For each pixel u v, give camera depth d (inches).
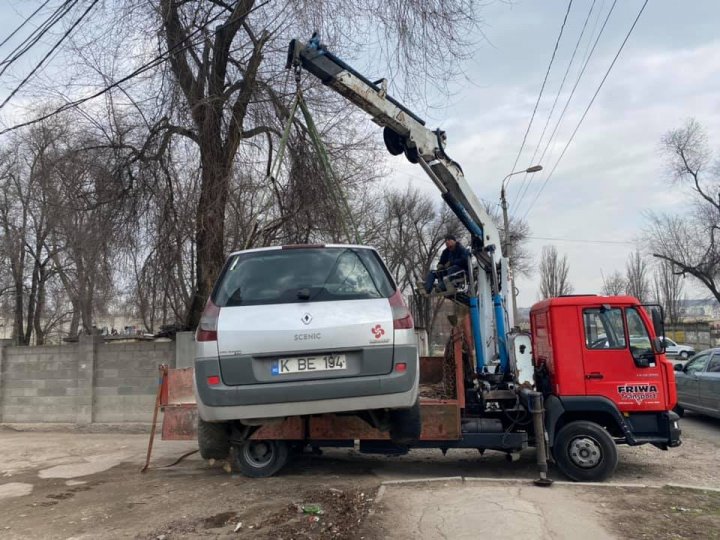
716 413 438.9
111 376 465.7
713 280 1619.1
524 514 192.7
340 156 464.4
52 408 474.6
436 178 327.6
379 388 166.9
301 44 298.7
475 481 243.1
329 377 167.2
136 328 911.7
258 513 199.6
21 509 224.2
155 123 416.5
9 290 1029.2
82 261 501.4
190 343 437.7
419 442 277.4
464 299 331.0
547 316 290.0
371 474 275.0
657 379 271.3
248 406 165.8
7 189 926.4
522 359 285.3
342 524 184.9
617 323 279.1
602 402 273.1
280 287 178.7
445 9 379.9
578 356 278.5
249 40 424.2
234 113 422.6
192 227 416.5
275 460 264.2
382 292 179.9
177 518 198.5
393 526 182.5
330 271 182.2
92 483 267.1
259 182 432.1
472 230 330.6
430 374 368.5
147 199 426.3
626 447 361.4
